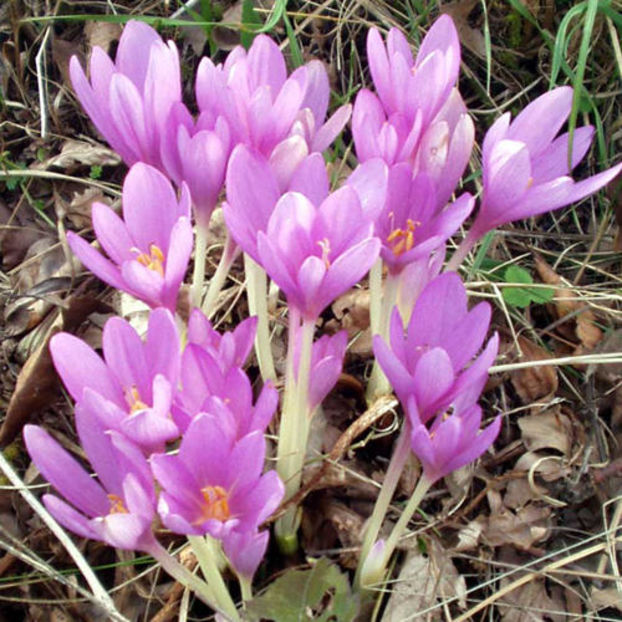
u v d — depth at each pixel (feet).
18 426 1.64
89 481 1.16
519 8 1.94
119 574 1.50
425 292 1.17
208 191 1.35
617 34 2.07
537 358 1.79
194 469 1.10
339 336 1.36
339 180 2.01
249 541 1.12
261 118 1.32
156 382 1.06
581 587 1.54
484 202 1.37
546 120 1.39
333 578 1.28
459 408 1.27
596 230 2.03
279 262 1.12
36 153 2.03
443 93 1.38
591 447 1.67
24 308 1.80
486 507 1.61
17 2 2.11
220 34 2.09
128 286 1.25
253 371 1.72
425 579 1.48
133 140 1.37
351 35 2.10
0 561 1.50
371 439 1.64
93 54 1.36
